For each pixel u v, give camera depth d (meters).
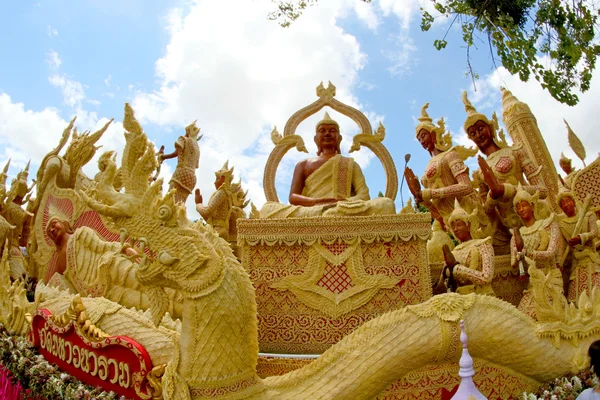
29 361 5.95
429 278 5.72
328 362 4.50
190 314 4.20
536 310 5.21
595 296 5.60
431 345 4.52
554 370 5.00
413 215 5.80
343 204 6.06
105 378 4.98
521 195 6.91
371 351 4.50
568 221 7.45
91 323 5.25
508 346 4.80
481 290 6.13
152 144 4.53
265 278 5.86
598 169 8.12
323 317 5.70
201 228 4.43
